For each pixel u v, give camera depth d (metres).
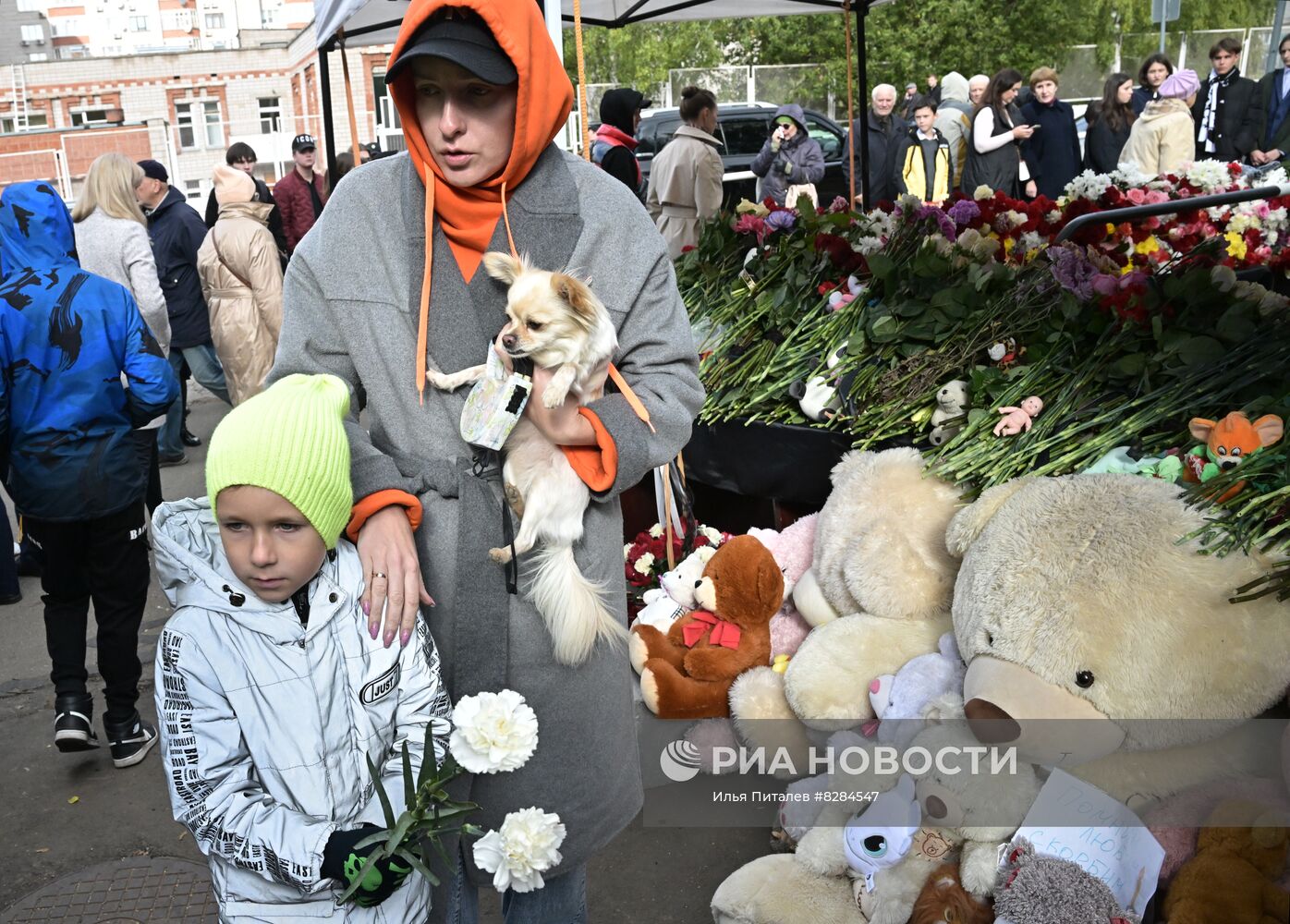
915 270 3.44
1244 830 1.91
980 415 2.84
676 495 3.46
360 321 1.79
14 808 3.38
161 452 7.12
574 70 21.91
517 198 1.79
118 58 37.06
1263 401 2.37
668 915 2.70
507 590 1.80
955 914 2.08
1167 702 1.93
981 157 9.46
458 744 1.58
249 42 39.28
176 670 1.64
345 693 1.68
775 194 9.52
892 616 2.67
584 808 1.91
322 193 11.23
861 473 2.89
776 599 2.99
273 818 1.59
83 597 3.53
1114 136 9.51
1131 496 2.12
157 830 3.23
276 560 1.59
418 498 1.78
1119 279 2.89
